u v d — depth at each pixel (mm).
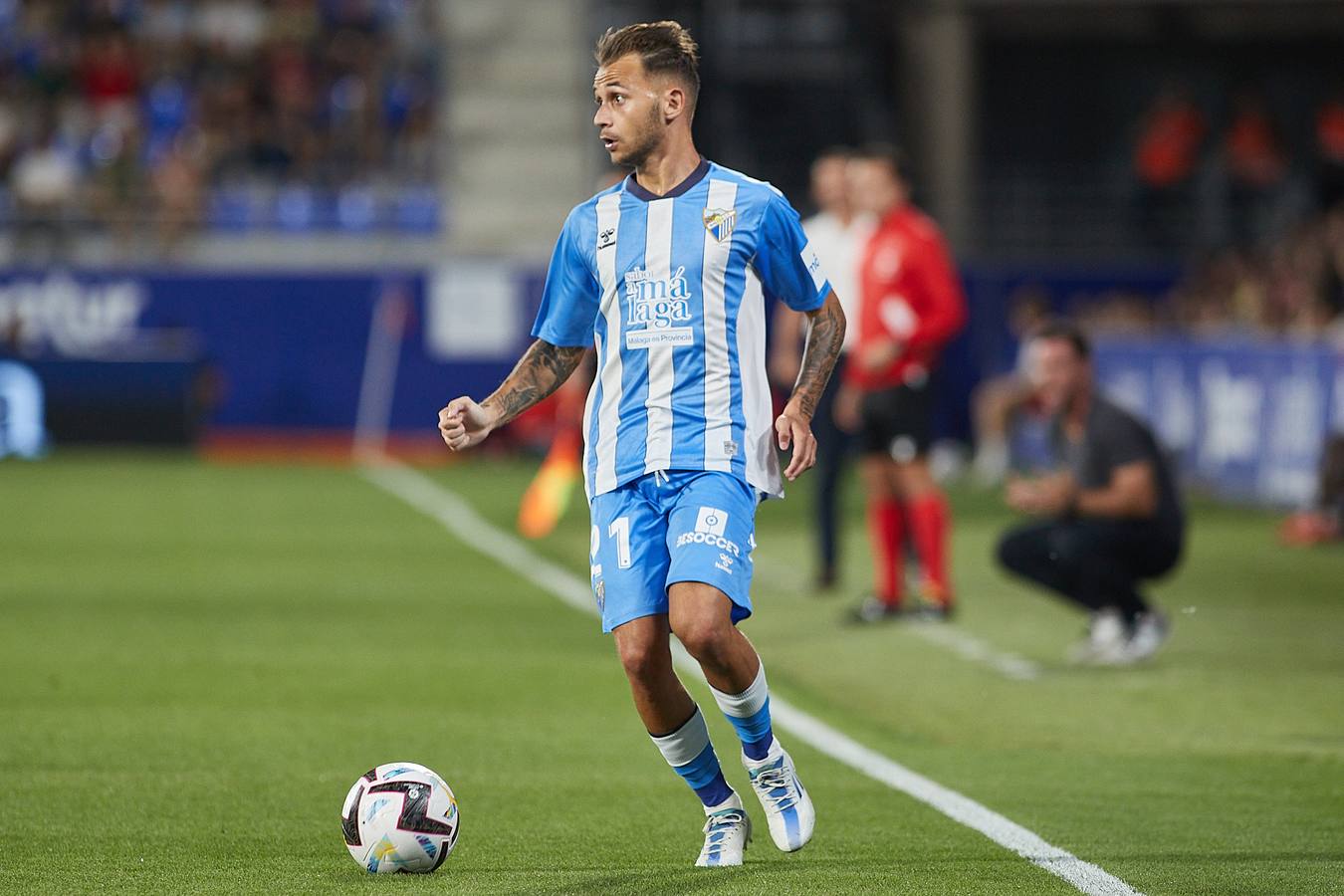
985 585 42969
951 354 81750
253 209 87875
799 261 17594
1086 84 100875
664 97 17203
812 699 28406
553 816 20266
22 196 86062
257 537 51469
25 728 25188
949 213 90562
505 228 92312
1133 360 68312
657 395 17141
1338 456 51156
